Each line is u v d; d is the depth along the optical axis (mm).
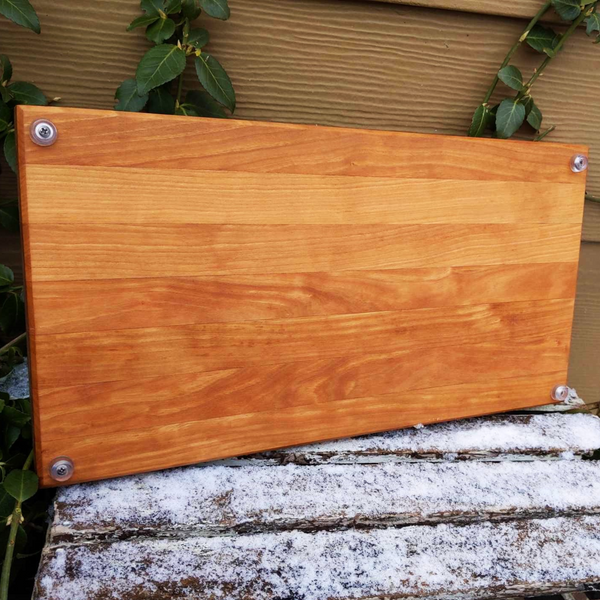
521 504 749
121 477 754
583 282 1214
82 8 856
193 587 604
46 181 638
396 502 736
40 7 842
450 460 850
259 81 955
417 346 874
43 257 652
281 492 744
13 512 700
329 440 859
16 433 791
